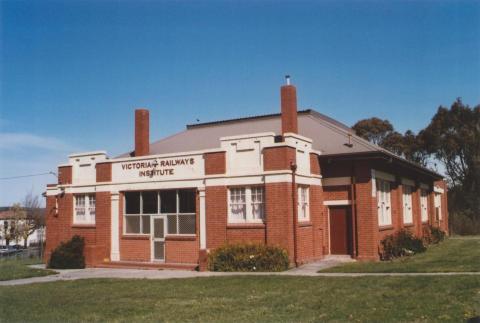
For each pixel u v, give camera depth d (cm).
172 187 2342
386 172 2597
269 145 2105
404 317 1016
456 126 6016
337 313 1081
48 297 1471
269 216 2066
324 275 1728
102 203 2539
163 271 2127
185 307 1233
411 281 1477
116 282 1766
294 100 2391
